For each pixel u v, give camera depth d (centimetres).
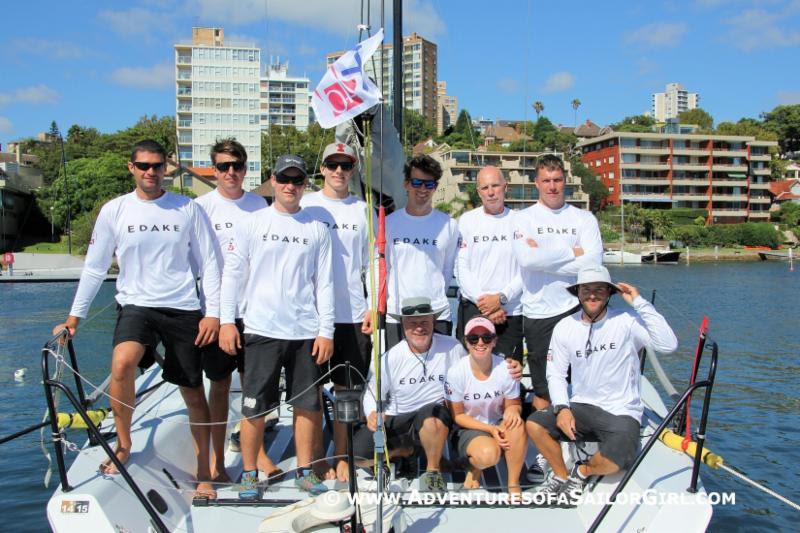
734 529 587
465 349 408
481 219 453
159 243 350
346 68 336
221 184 432
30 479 707
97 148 6981
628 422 364
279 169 357
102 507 309
